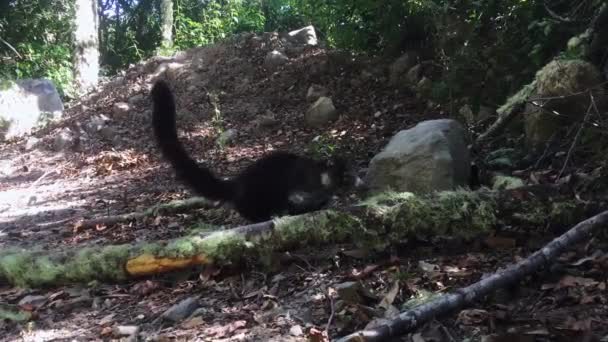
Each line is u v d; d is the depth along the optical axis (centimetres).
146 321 197
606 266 181
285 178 265
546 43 346
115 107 623
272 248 220
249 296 202
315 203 261
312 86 544
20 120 702
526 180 266
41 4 1015
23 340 194
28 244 310
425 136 260
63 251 245
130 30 1120
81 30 840
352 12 544
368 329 154
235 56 646
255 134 511
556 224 213
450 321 165
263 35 668
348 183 266
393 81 513
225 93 594
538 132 298
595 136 268
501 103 385
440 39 446
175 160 274
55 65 970
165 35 945
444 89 411
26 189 487
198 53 679
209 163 459
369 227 219
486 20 409
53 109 736
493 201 216
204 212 323
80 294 225
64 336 193
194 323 186
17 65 949
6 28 1001
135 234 303
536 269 174
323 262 220
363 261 218
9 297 232
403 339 159
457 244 220
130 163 516
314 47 624
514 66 377
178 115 571
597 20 302
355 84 530
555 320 158
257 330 176
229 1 930
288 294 200
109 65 1101
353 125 465
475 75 391
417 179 253
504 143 336
